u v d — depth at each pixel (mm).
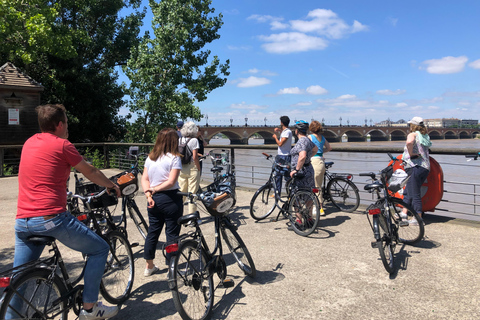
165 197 3330
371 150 5727
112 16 24875
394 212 4066
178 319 2844
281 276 3568
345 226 5203
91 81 21875
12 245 4738
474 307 2852
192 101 23828
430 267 3648
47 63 20016
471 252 3998
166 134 3375
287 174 5211
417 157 4809
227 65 25141
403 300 3010
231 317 2836
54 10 17641
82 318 2465
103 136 23703
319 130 5777
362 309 2893
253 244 4551
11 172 13812
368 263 3822
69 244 2383
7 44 17344
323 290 3244
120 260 3148
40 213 2207
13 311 2072
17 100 14984
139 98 23688
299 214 4945
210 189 3318
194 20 23672
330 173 6309
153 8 24203
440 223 5117
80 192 3545
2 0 15672
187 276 2697
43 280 2266
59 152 2275
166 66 23312
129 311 2994
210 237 4930
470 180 20844
